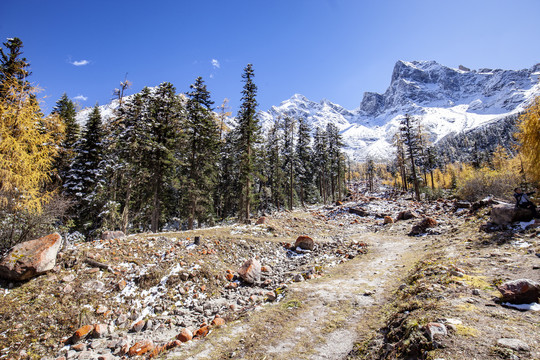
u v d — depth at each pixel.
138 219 30.27
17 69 11.74
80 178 23.73
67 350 6.90
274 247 15.41
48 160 11.64
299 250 14.99
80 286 9.22
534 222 10.00
